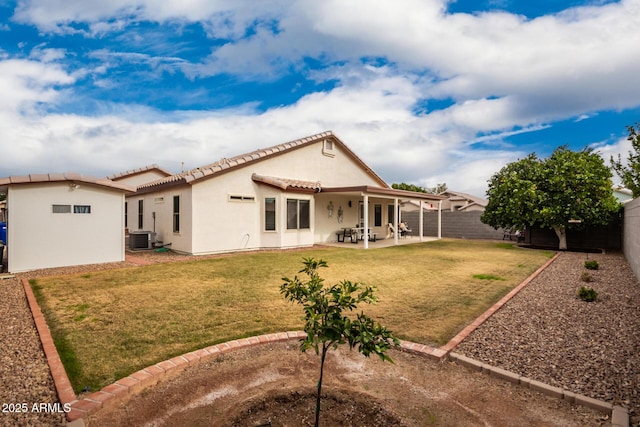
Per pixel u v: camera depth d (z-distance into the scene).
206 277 8.52
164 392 3.28
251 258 11.80
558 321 5.42
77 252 10.17
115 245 10.91
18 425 2.71
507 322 5.37
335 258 12.13
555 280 8.83
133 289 7.23
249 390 3.33
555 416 2.96
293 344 4.43
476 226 23.17
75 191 10.16
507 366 3.82
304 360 3.98
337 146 18.59
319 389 2.67
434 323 5.20
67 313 5.56
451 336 4.69
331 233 18.03
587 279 8.64
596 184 14.80
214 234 13.02
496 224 17.77
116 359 3.86
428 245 17.48
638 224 8.91
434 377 3.64
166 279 8.26
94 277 8.47
